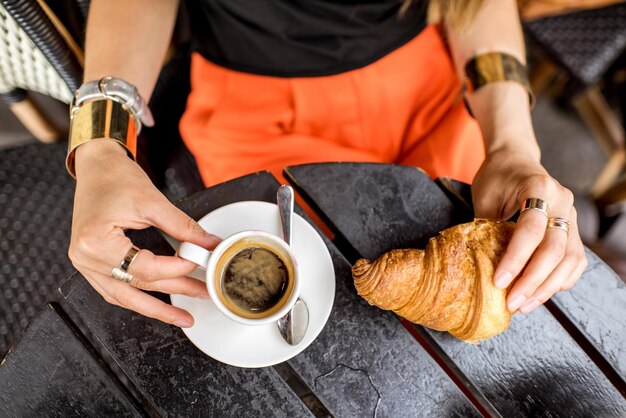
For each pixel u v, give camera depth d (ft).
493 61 3.01
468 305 2.00
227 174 3.22
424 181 2.54
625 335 2.36
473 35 3.13
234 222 2.31
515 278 2.09
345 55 3.13
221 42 3.17
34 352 2.12
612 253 3.82
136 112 2.58
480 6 3.01
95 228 2.04
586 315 2.39
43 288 3.31
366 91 3.25
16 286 3.30
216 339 2.11
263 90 3.27
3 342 3.21
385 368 2.19
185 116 3.36
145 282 2.05
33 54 3.15
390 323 2.25
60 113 4.04
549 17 4.56
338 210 2.44
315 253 2.27
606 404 2.22
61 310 2.22
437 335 2.29
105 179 2.19
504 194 2.42
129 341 2.15
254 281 2.11
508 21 3.17
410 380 2.18
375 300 2.05
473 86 3.05
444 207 2.50
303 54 3.09
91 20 2.83
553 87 6.10
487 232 2.13
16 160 3.55
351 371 2.17
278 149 3.26
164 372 2.12
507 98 2.90
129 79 2.74
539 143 5.99
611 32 4.49
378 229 2.43
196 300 2.16
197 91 3.33
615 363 2.32
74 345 2.15
